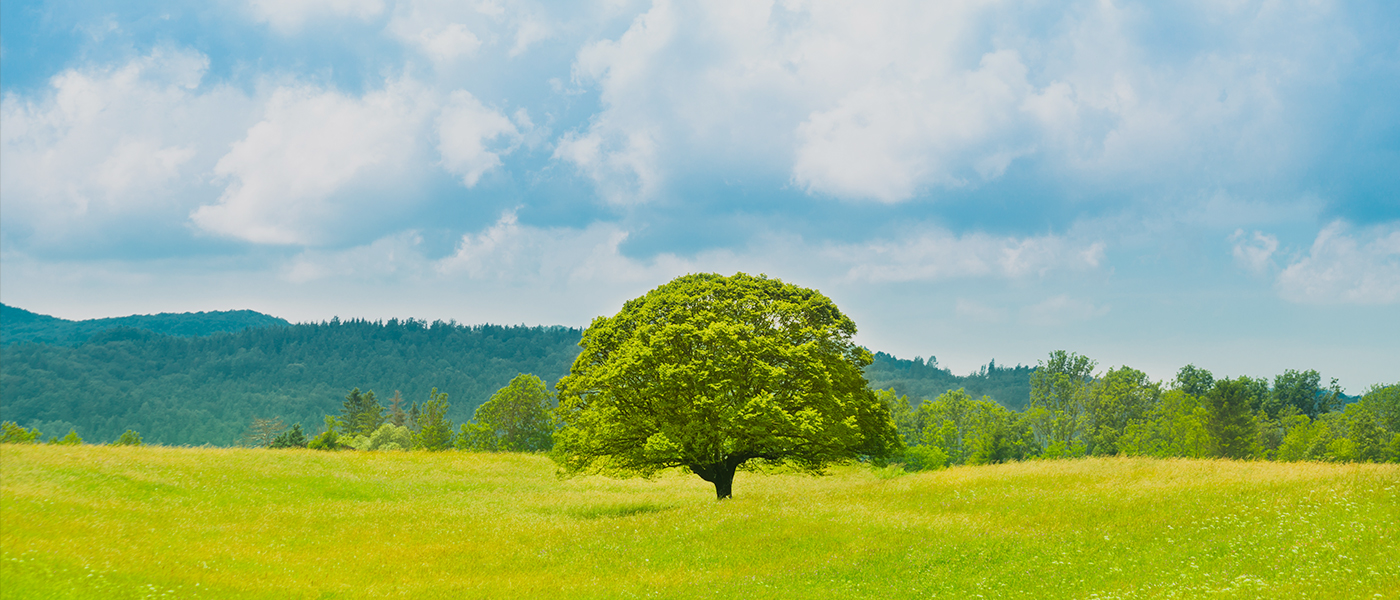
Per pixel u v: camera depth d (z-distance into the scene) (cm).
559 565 2266
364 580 2070
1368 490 2197
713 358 3241
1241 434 9256
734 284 3572
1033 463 4203
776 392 3328
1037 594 1675
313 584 1970
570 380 3516
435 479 4591
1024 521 2469
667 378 3075
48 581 1598
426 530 2883
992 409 11244
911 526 2445
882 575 1947
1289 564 1638
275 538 2562
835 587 1870
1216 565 1719
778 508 2817
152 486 3294
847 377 3481
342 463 4725
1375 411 10612
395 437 13275
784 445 3253
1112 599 1540
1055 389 11394
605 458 3606
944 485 3316
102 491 3047
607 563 2248
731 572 2086
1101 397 10600
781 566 2111
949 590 1773
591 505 3859
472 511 3469
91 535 2162
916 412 12469
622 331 3475
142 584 1705
